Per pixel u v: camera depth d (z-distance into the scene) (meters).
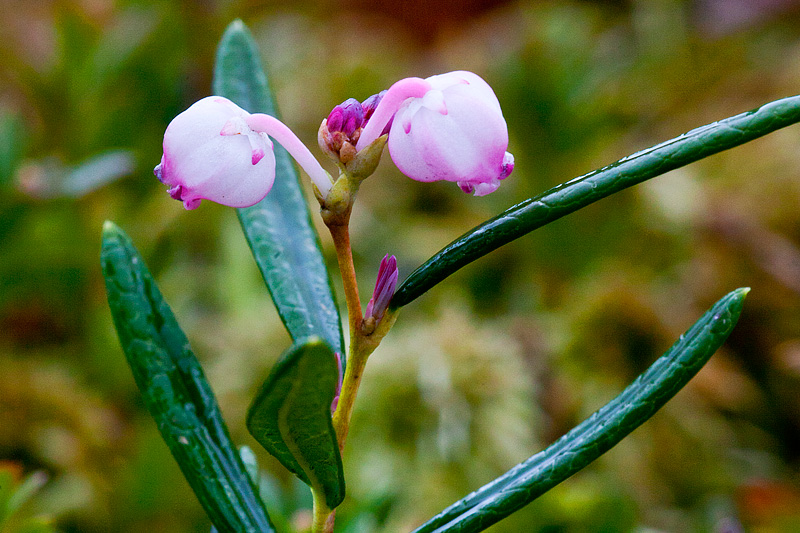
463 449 0.24
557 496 0.19
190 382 0.14
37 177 0.26
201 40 0.34
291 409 0.14
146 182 0.33
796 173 0.35
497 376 0.26
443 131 0.14
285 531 0.17
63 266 0.29
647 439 0.27
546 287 0.34
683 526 0.24
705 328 0.14
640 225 0.34
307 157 0.14
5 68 0.36
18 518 0.21
